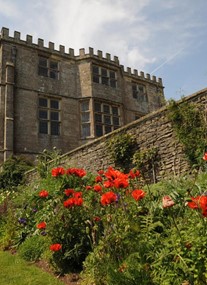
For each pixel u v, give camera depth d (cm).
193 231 310
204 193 429
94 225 439
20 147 1727
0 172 1571
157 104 2500
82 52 2127
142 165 931
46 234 519
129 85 2362
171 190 473
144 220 406
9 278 439
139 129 982
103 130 2008
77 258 459
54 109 1931
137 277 312
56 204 557
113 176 402
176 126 855
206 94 799
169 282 296
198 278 287
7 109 1719
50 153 1417
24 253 546
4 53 1853
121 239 370
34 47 1969
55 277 445
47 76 1977
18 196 880
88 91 2033
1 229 720
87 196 518
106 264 365
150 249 339
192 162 791
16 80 1836
